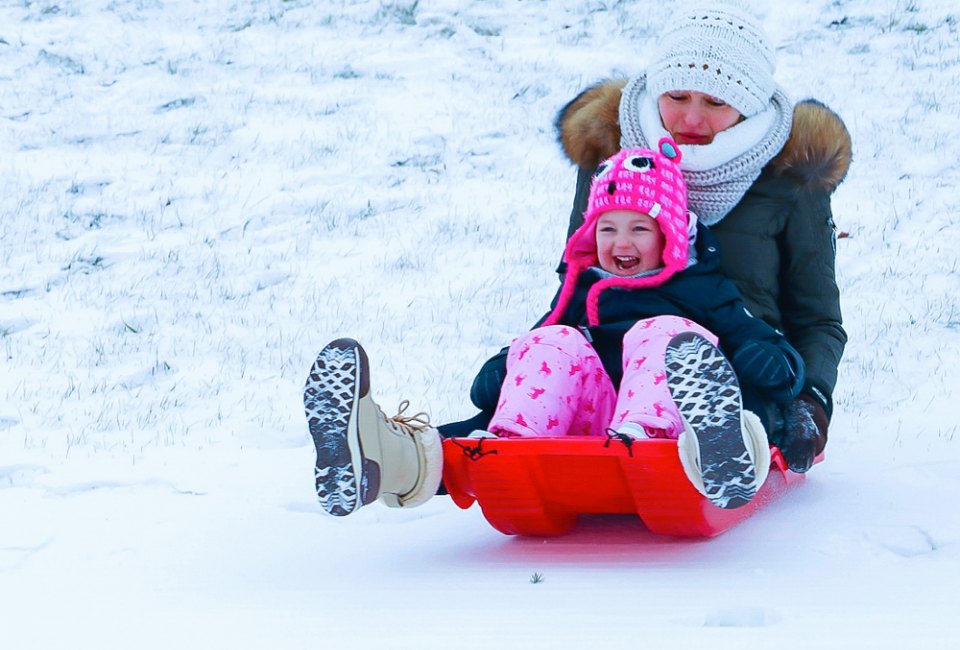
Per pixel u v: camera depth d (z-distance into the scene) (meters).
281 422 6.28
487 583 3.25
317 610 3.04
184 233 10.70
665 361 2.98
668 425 3.34
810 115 4.28
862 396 6.35
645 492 3.35
